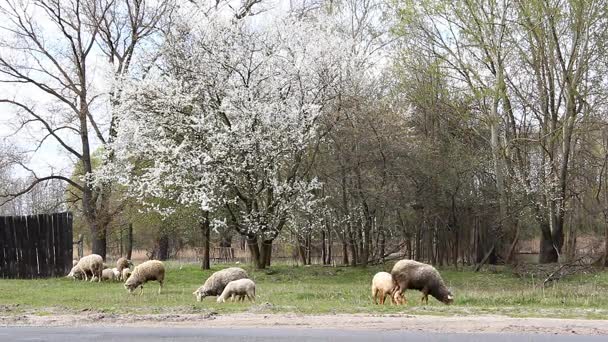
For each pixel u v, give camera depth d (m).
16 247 32.31
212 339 12.74
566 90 32.91
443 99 36.25
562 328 13.68
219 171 29.19
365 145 31.73
